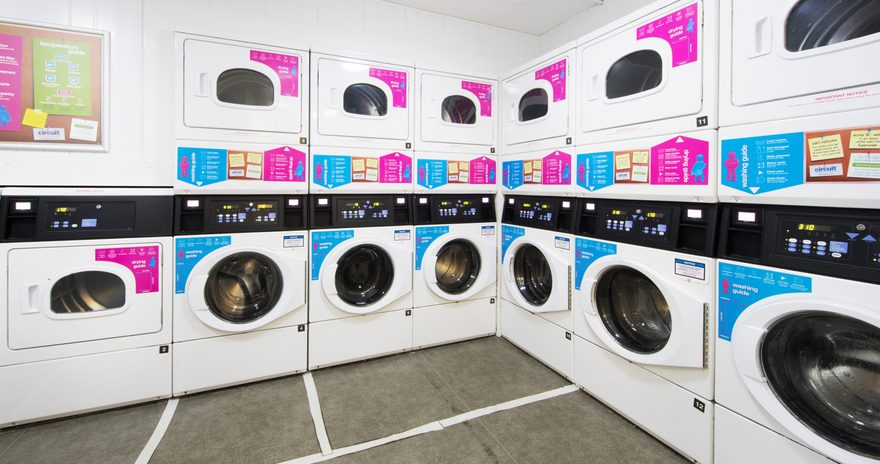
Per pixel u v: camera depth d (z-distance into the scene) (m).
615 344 1.93
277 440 1.79
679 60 1.60
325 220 2.46
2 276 1.79
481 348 2.83
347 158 2.44
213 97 2.10
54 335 1.88
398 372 2.46
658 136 1.70
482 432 1.85
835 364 1.24
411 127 2.62
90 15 1.99
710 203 1.54
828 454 1.16
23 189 1.85
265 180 2.23
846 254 1.15
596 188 2.03
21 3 1.88
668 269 1.68
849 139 1.12
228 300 2.24
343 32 2.94
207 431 1.85
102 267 1.95
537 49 3.73
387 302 2.57
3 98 1.85
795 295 1.25
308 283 2.39
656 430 1.75
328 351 2.46
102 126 2.01
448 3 3.11
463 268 3.01
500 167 2.93
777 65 1.28
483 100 2.86
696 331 1.55
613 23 1.90
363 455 1.69
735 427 1.44
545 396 2.17
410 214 2.67
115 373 1.99
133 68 2.06
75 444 1.75
